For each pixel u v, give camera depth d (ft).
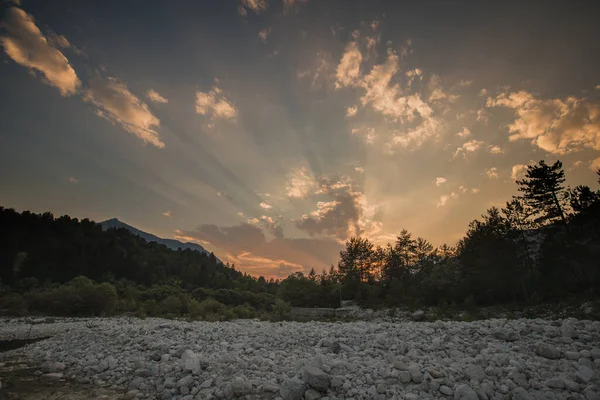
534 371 27.40
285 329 55.11
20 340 65.67
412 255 249.55
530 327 39.37
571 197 121.49
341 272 261.65
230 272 424.46
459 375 27.07
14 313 133.49
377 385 26.18
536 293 112.16
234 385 26.37
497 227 142.10
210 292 223.30
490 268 131.95
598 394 22.70
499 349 33.01
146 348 44.32
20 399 28.22
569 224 120.47
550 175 127.13
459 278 149.28
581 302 93.20
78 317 134.31
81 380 33.78
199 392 27.55
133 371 35.17
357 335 43.91
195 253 434.71
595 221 112.57
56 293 150.20
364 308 174.60
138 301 192.24
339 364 29.99
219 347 43.11
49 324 96.58
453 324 46.29
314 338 44.45
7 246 262.06
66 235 320.29
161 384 30.76
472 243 155.84
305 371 26.50
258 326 65.41
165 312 150.51
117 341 49.73
